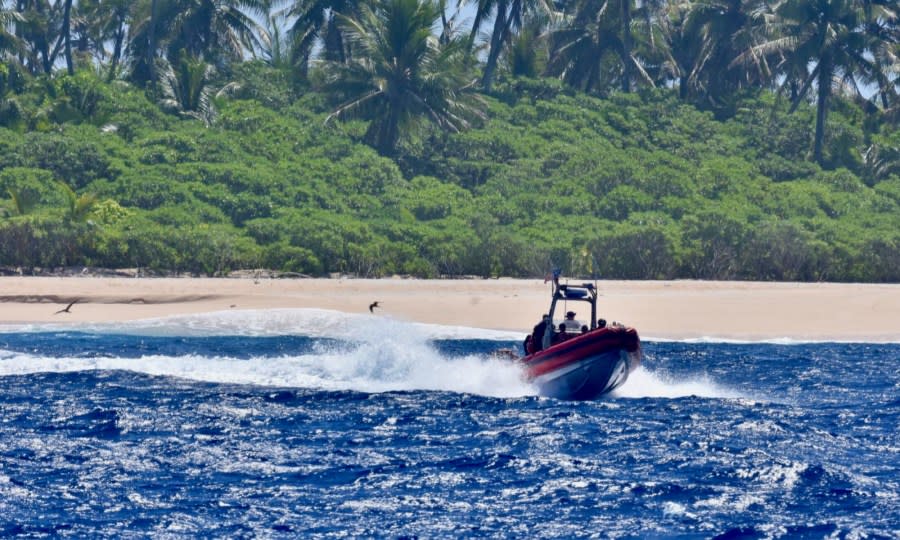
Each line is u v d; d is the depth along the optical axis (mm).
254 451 57000
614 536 43406
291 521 44969
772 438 61094
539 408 69750
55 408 67375
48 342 98750
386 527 44344
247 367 85000
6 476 51125
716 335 112000
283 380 79438
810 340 109875
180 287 134875
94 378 78938
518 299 133125
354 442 59312
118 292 128875
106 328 109062
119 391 73812
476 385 77250
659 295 139375
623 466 54156
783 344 107000
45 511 45781
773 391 79188
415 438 60406
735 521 45188
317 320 114875
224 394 73375
